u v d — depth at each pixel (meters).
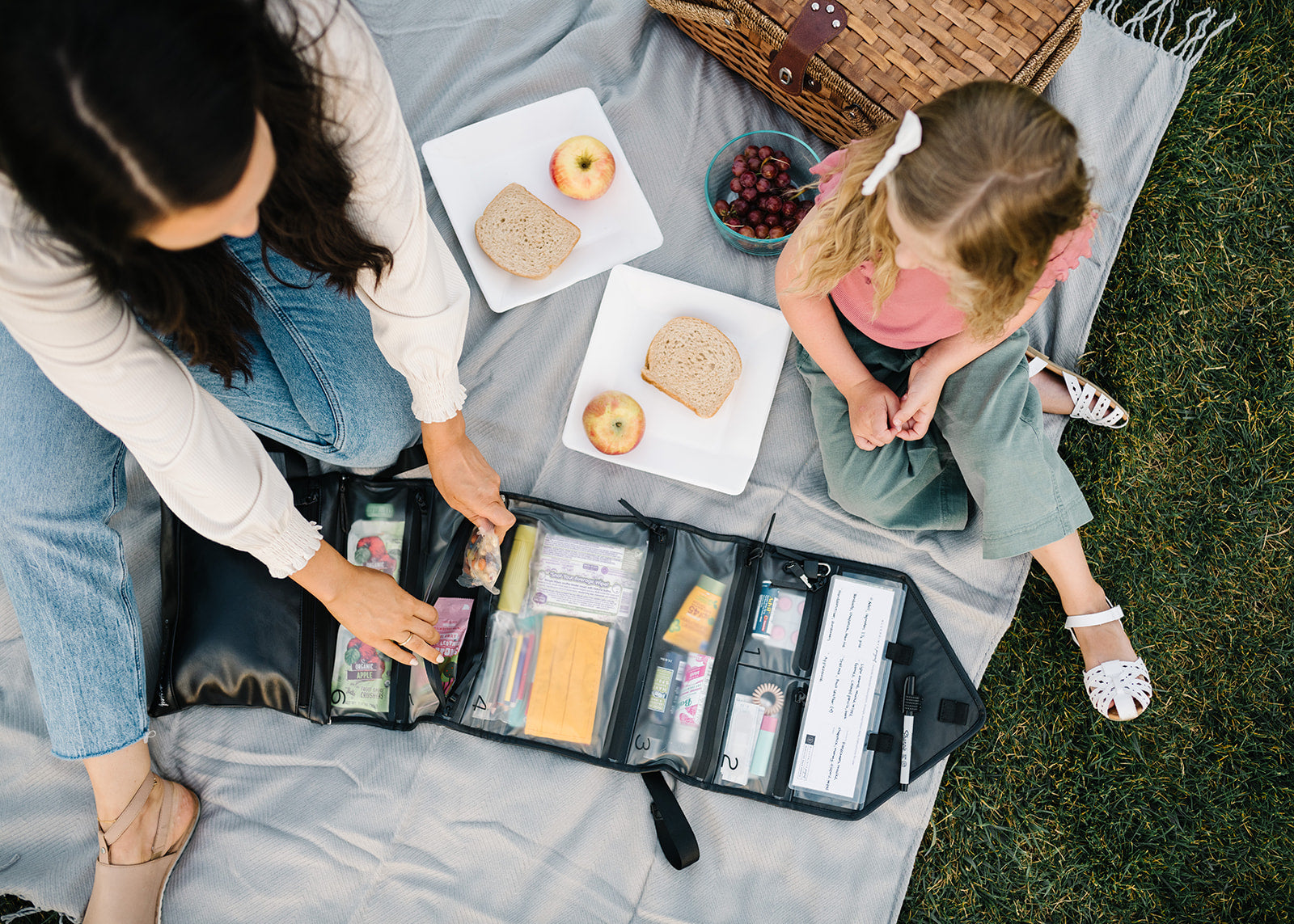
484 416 1.91
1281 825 1.94
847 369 1.71
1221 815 1.94
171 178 0.68
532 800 1.76
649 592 1.79
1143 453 2.02
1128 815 1.94
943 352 1.62
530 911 1.71
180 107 0.65
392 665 1.73
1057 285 2.02
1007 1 1.68
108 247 0.76
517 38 2.04
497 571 1.66
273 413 1.54
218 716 1.76
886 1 1.69
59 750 1.48
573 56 2.02
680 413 1.90
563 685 1.74
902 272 1.47
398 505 1.79
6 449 1.30
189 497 1.16
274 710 1.76
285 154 0.83
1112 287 2.06
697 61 2.05
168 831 1.64
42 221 0.79
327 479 1.78
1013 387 1.70
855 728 1.77
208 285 1.05
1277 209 2.06
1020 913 1.91
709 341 1.80
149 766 1.63
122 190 0.68
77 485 1.37
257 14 0.71
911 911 1.90
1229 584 2.00
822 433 1.85
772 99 2.03
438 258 1.24
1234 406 2.03
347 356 1.58
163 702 1.71
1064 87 2.02
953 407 1.73
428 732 1.78
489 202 1.90
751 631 1.79
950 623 1.89
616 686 1.76
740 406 1.90
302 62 0.77
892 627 1.81
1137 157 2.02
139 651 1.52
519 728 1.75
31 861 1.68
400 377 1.69
